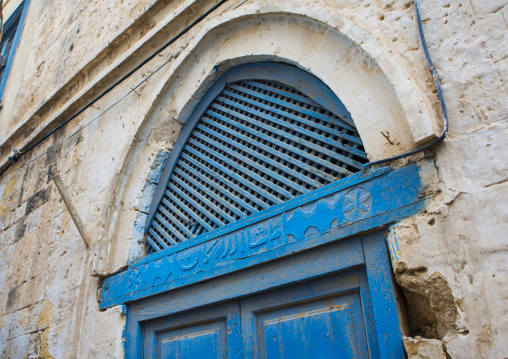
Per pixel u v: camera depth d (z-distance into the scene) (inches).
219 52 128.0
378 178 82.3
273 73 116.1
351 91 92.0
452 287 66.7
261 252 96.3
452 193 70.6
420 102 76.1
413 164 77.9
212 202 118.9
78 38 205.9
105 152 153.9
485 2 76.2
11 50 291.4
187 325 111.7
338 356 82.7
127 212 135.2
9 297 171.0
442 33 79.4
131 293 122.5
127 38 167.9
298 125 108.2
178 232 124.9
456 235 68.5
